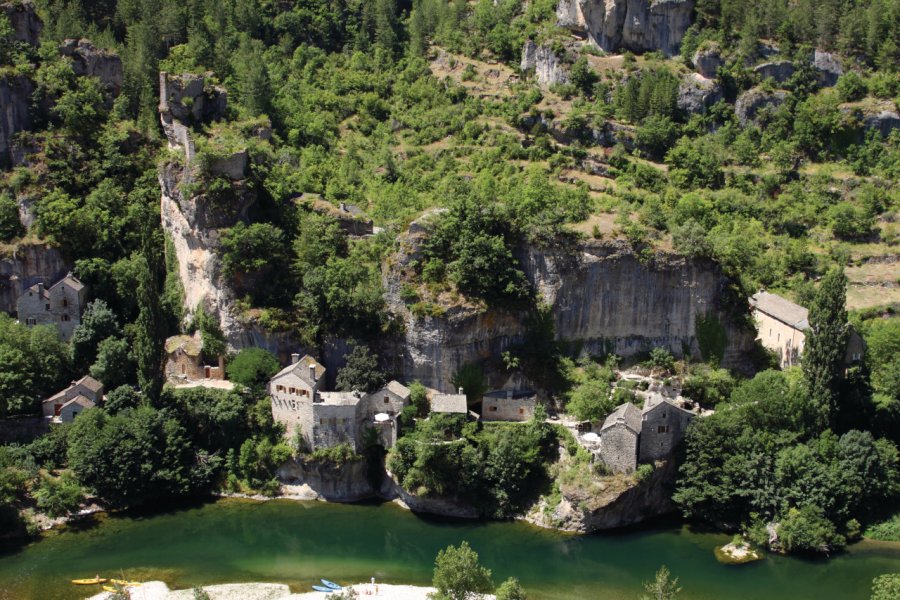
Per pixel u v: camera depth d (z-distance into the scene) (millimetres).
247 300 174375
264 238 175750
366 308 172750
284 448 161375
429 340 168750
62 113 199375
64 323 180250
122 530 151250
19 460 157875
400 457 157875
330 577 139250
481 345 170250
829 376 161375
